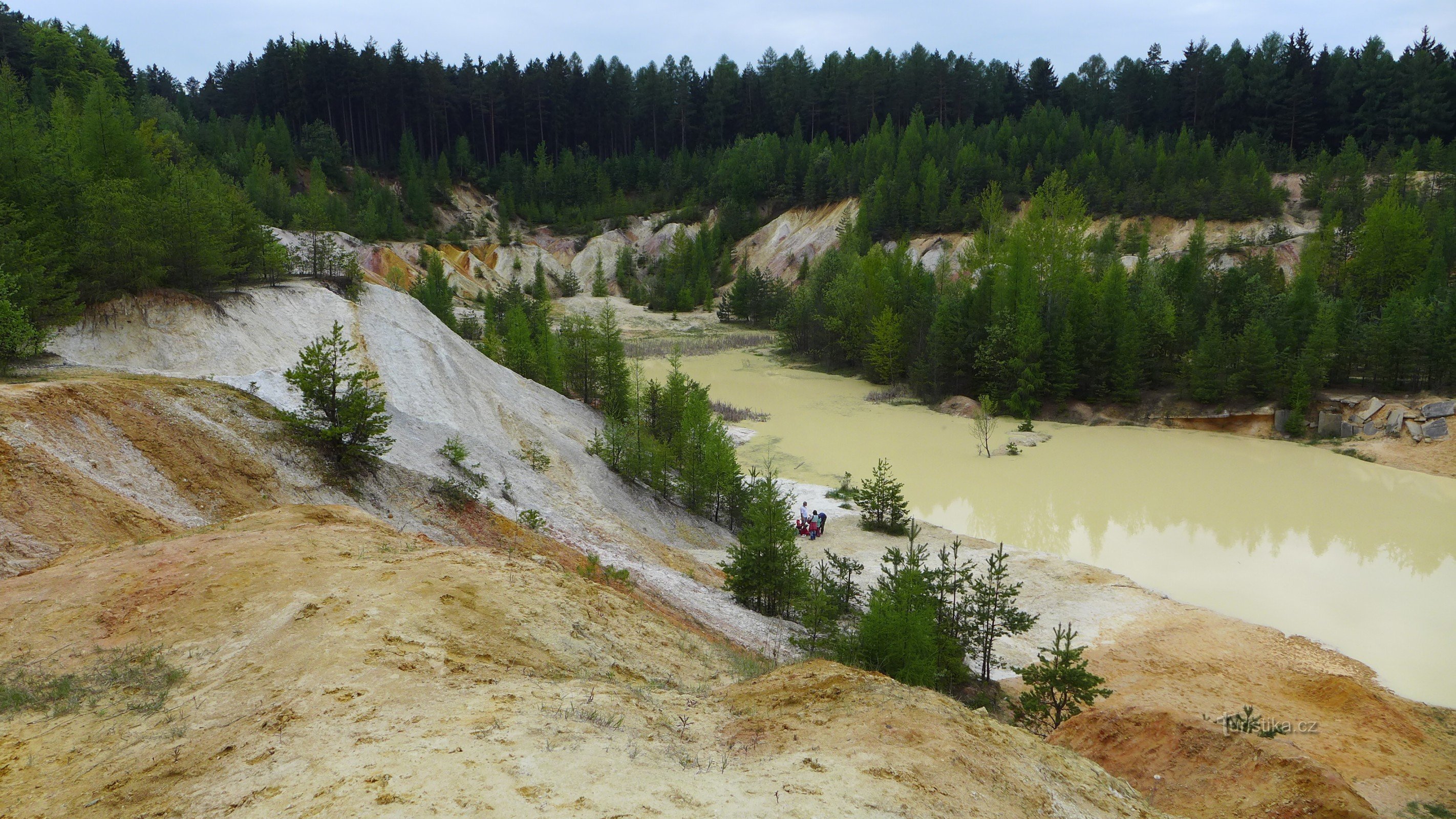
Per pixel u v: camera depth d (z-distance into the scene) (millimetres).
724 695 12570
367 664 10406
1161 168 112938
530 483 32719
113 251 36625
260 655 10953
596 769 8109
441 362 43688
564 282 135750
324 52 145125
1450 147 110562
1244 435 61188
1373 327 62500
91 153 51719
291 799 7293
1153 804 14891
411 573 13953
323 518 18422
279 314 41594
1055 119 136500
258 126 126250
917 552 26391
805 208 143375
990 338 69500
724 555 36344
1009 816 8500
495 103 164125
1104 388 66750
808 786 8195
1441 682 26047
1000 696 23609
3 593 13188
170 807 7438
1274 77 129375
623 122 171125
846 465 52938
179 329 37031
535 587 15125
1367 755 20203
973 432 62688
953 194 120250
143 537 16562
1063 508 44781
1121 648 27766
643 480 42000
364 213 118688
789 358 95562
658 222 152625
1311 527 41719
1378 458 53938
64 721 9531
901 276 89750
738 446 57125
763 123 170750
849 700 11203
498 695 10047
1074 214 80250
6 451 16625
